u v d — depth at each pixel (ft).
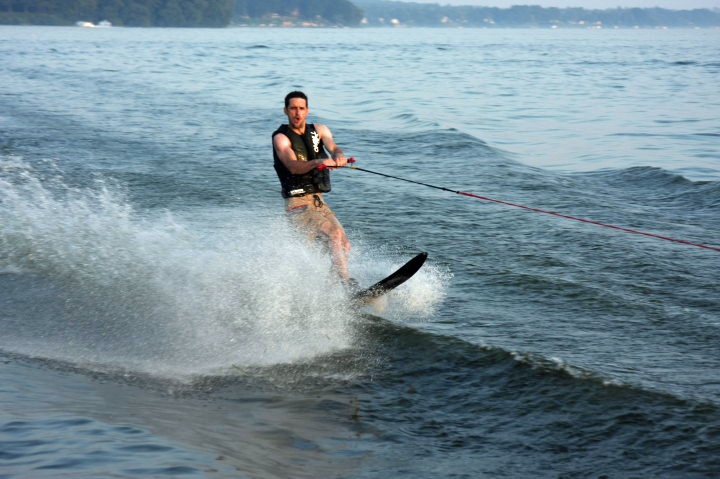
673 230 88.99
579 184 117.60
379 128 177.17
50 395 42.57
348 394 48.08
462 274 72.95
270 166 127.75
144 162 129.39
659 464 37.88
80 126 171.83
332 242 64.54
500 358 52.01
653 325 58.80
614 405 44.45
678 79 323.98
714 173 126.62
